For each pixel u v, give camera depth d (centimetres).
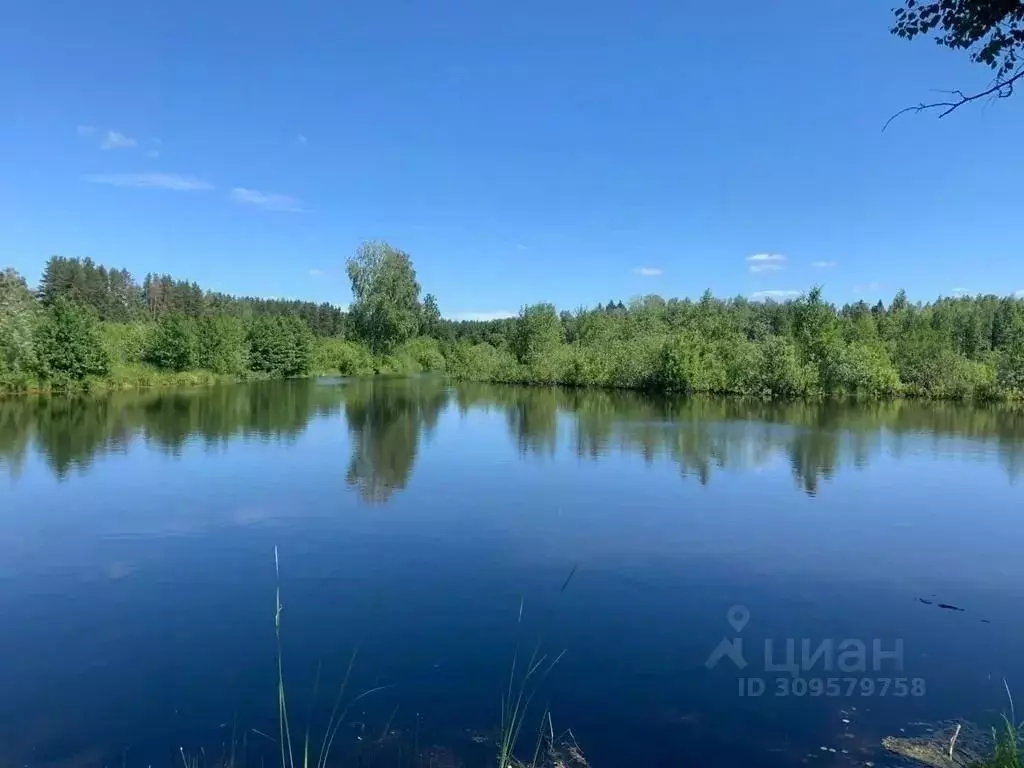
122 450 2066
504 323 10088
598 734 592
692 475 1767
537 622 838
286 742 580
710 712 630
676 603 904
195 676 702
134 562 1063
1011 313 5728
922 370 4281
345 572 1017
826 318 4606
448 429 2652
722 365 4581
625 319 7162
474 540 1181
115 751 570
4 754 565
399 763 546
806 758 556
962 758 553
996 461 1991
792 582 987
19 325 3619
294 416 3030
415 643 777
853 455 2083
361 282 7438
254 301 11894
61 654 756
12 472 1734
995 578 1009
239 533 1215
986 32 441
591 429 2655
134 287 11150
